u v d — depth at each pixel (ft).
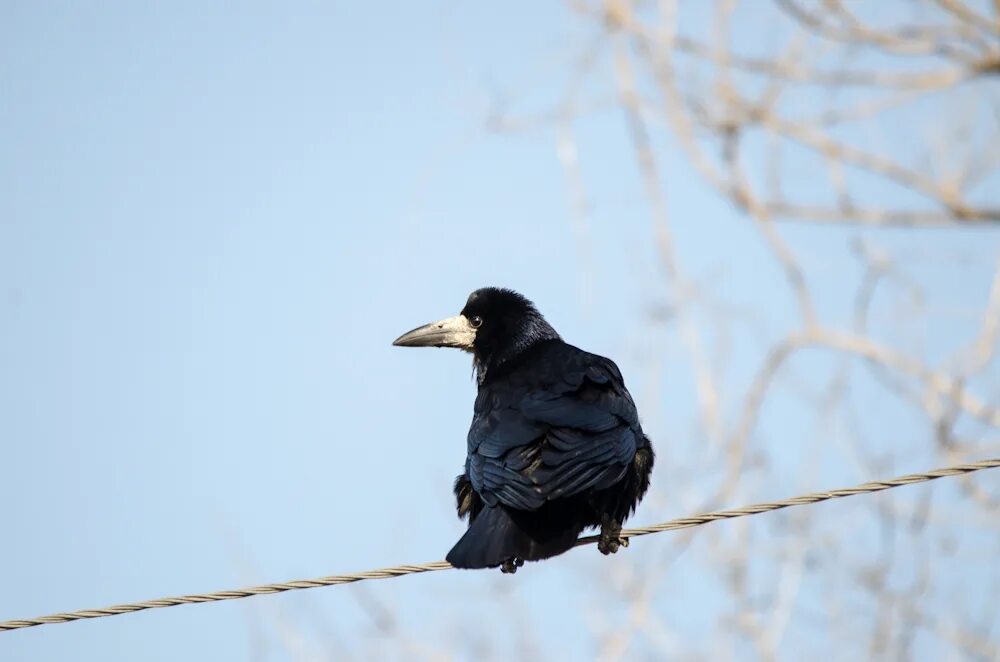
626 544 39.81
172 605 31.24
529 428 38.06
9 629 30.55
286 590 32.04
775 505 32.86
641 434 40.70
